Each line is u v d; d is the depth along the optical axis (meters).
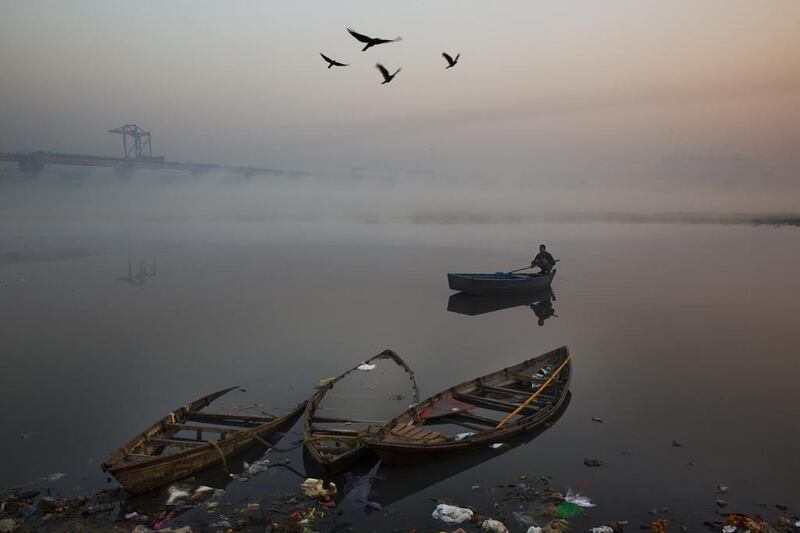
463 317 22.92
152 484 9.41
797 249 44.16
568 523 8.41
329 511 8.88
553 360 15.54
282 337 19.69
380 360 15.53
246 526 8.47
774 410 12.74
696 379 14.91
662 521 8.32
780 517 8.49
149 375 15.68
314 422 11.63
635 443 11.15
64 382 15.18
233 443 10.58
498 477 9.92
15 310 24.19
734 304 24.55
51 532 8.24
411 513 8.83
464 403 12.67
